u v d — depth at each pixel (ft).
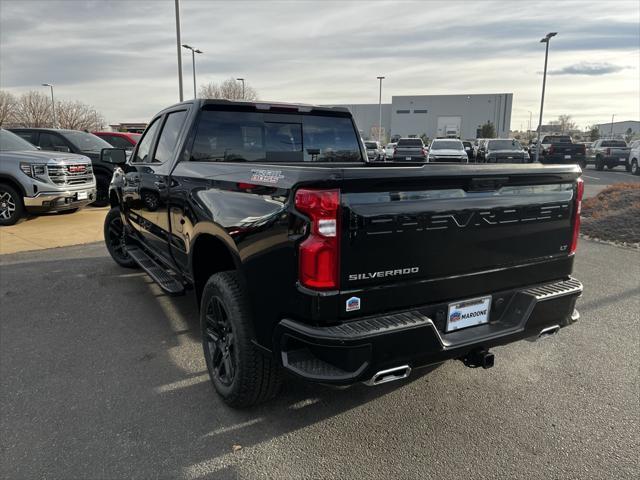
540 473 8.49
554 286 10.25
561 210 10.23
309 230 7.73
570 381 11.74
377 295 8.20
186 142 13.42
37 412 10.26
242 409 10.43
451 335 9.08
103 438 9.39
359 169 7.68
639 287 18.89
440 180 8.42
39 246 26.73
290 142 15.03
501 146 85.71
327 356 7.94
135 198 17.52
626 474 8.46
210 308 10.89
